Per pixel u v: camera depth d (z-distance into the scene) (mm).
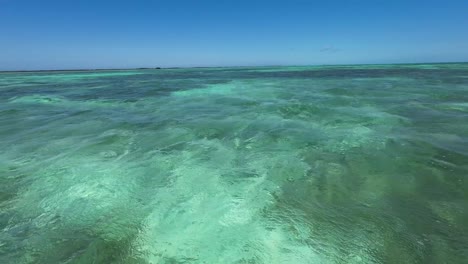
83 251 4180
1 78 51031
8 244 4324
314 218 4922
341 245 4223
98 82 37625
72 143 9328
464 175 6371
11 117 13812
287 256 4027
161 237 4500
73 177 6656
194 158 7902
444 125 10680
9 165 7398
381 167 6961
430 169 6738
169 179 6559
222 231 4625
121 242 4387
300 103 16266
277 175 6691
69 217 5051
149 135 10281
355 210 5133
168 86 29750
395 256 3973
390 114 12820
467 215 4852
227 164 7438
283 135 9977
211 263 3936
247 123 11953
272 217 4992
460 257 3912
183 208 5328
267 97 19656
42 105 17516
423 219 4785
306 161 7516
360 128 10609
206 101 18516
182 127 11406
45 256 4086
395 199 5477
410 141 8812
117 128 11375
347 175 6590
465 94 18297
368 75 41156
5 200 5625
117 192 5941
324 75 44969
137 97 20891
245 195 5781
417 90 20953
